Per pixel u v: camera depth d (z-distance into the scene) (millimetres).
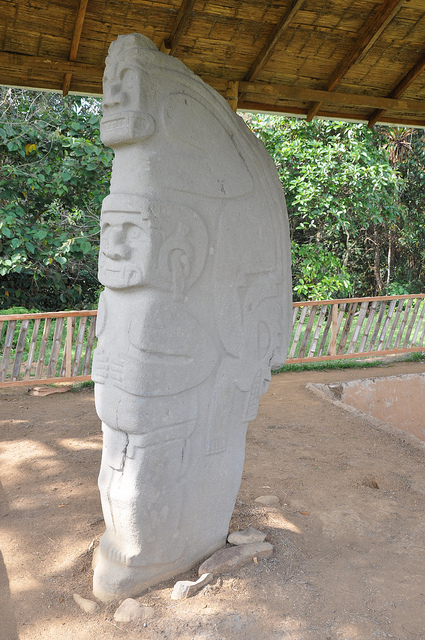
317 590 2840
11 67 4637
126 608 2645
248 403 3141
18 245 9016
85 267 10750
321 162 10156
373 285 14539
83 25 4203
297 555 3162
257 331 3123
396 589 2871
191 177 2662
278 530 3402
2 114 9352
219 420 2967
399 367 8000
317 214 10594
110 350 2678
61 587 2895
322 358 7793
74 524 3523
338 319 7836
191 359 2766
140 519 2678
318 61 4820
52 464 4488
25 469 4383
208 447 2939
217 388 2926
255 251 3049
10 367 7707
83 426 5426
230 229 2865
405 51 4750
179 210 2600
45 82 4996
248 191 2977
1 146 9461
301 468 4496
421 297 8180
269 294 3182
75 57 4582
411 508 3852
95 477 4254
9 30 4258
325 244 12727
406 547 3318
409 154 13070
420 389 7359
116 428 2664
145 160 2500
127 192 2543
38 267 10133
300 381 7230
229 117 2900
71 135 9500
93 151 9117
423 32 4477
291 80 5098
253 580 2889
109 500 2725
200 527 3010
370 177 10062
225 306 2896
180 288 2652
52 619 2643
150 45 2521
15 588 2885
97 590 2771
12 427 5344
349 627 2564
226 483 3102
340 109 5766
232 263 2904
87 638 2508
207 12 4082
